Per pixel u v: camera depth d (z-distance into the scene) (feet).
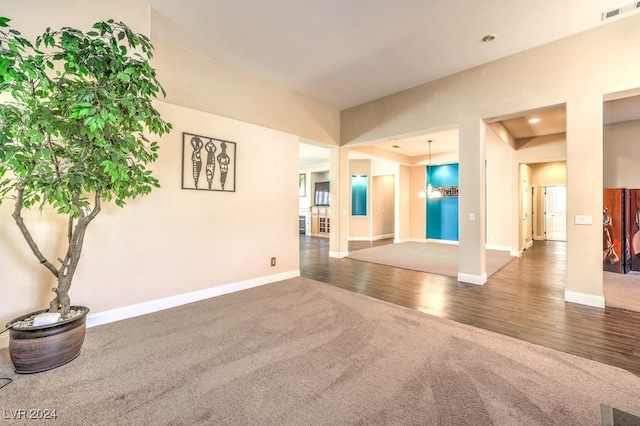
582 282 10.73
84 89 5.64
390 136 17.01
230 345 7.52
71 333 6.64
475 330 8.45
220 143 11.87
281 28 10.52
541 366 6.51
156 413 5.05
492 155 25.26
